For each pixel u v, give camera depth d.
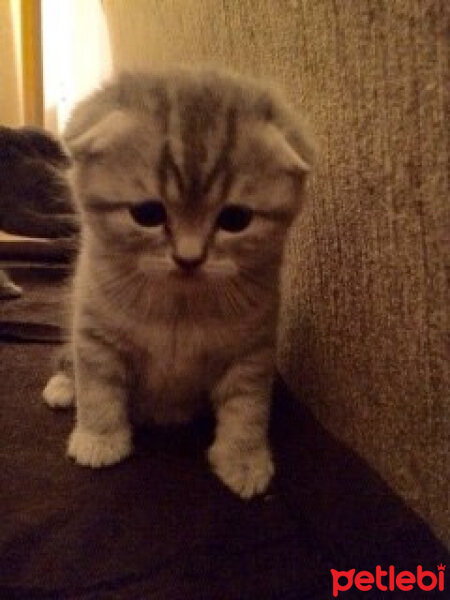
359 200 0.20
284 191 0.19
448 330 0.17
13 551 0.18
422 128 0.16
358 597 0.17
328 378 0.24
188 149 0.18
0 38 0.71
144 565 0.18
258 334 0.21
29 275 0.45
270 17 0.25
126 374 0.23
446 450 0.17
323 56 0.21
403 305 0.18
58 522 0.19
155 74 0.21
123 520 0.19
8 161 0.47
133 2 0.53
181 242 0.18
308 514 0.19
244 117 0.19
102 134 0.18
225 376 0.22
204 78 0.21
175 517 0.19
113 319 0.21
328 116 0.21
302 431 0.23
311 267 0.24
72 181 0.21
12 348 0.32
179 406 0.24
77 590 0.17
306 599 0.17
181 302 0.20
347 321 0.22
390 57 0.17
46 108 0.74
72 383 0.26
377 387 0.20
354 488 0.20
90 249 0.21
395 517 0.19
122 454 0.22
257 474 0.21
